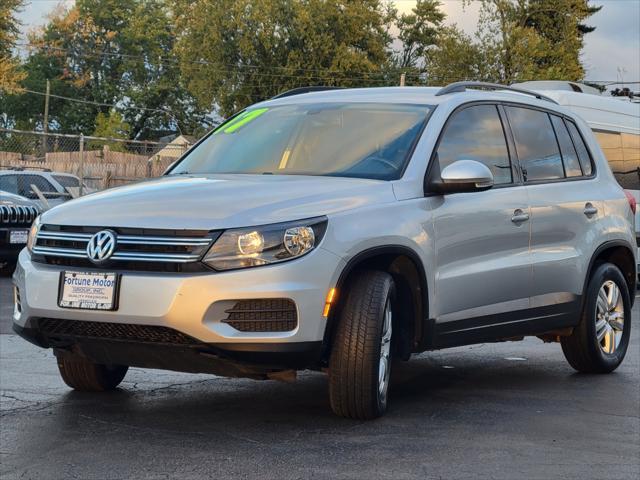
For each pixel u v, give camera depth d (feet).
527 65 176.04
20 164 83.66
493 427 18.28
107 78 275.18
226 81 201.57
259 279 16.47
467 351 28.22
